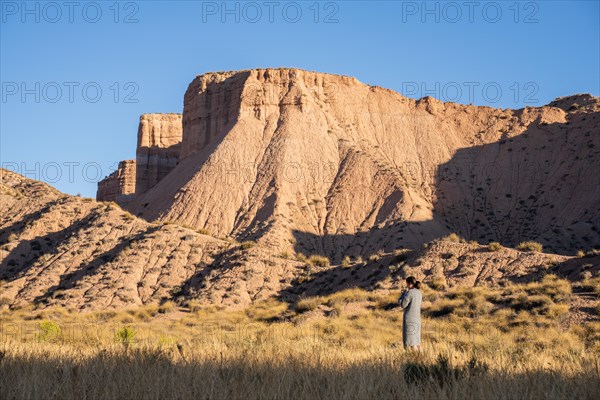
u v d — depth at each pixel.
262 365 8.95
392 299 46.19
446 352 10.60
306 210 110.56
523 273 49.81
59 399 7.06
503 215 113.75
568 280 45.25
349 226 107.19
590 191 108.75
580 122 128.00
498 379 7.78
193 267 71.69
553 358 11.91
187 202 114.12
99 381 7.63
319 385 7.40
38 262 75.88
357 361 9.86
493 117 141.00
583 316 35.53
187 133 139.00
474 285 49.50
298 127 126.38
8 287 70.69
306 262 70.38
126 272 70.38
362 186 115.25
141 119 162.75
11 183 107.31
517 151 127.25
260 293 63.53
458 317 39.28
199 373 8.06
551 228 104.69
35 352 11.21
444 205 117.62
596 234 96.25
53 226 85.94
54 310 60.06
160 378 7.59
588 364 9.52
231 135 125.12
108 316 56.75
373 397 7.12
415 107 145.00
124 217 85.12
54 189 107.44
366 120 137.88
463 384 7.49
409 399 6.96
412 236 100.69
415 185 123.19
